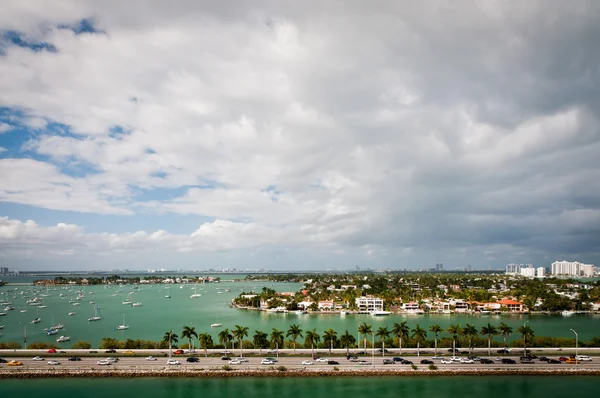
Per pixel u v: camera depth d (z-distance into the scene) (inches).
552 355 7308.1
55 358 7273.6
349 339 7209.6
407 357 7229.3
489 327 7381.9
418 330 7357.3
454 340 7308.1
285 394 5846.5
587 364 6811.0
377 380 6333.7
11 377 6461.6
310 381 6309.1
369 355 7372.1
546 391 5880.9
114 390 6013.8
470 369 6560.0
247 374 6496.1
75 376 6515.8
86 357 7342.5
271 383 6245.1
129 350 7834.6
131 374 6535.4
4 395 5826.8
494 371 6505.9
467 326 7372.1
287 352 7642.7
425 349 7741.1
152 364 6894.7
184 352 7632.9
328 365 6781.5
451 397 5689.0
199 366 6752.0
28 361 7071.9
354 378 6422.2
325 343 7657.5
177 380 6387.8
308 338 7253.9
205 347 7342.5
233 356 7303.2
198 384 6230.3
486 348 7800.2
